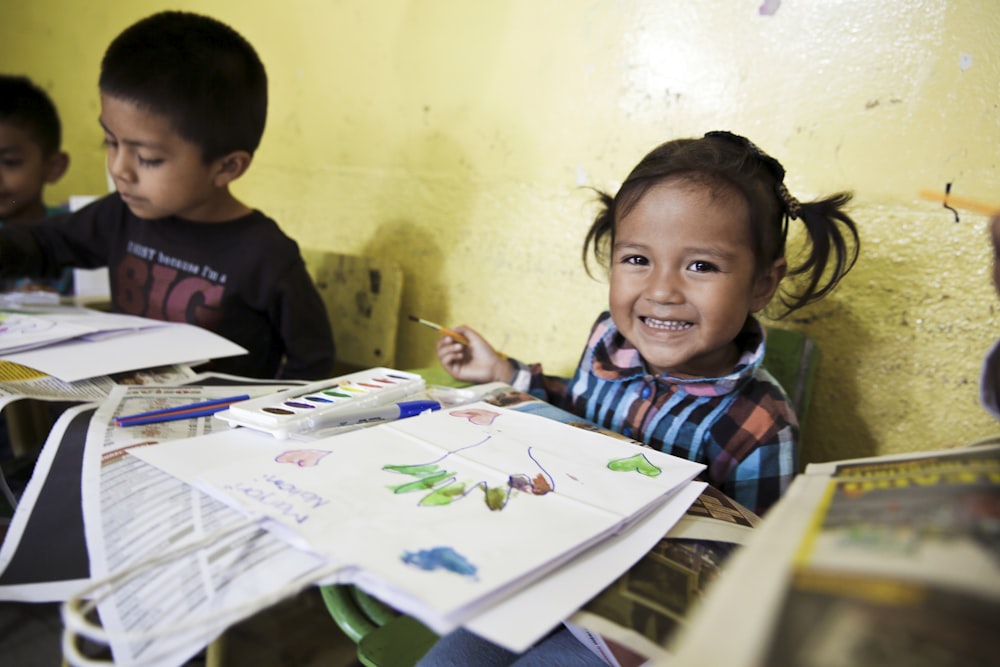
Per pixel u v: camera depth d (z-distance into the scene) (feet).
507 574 0.99
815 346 2.40
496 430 1.69
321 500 1.20
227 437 1.56
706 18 2.67
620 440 1.67
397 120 3.59
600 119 2.97
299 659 3.04
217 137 2.99
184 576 1.04
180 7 4.30
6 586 1.10
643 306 2.09
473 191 3.39
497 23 3.18
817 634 0.69
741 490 2.10
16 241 3.36
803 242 2.54
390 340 3.51
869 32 2.37
